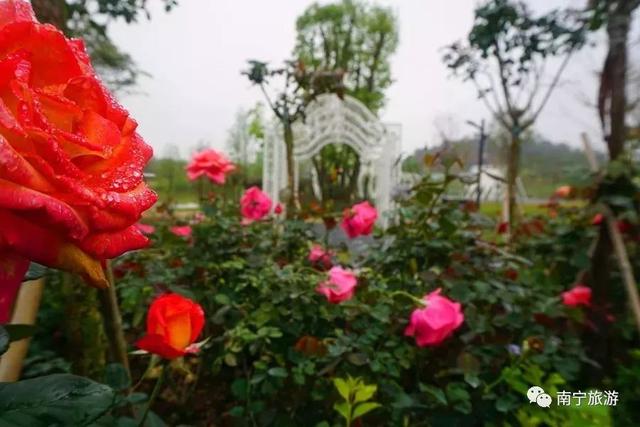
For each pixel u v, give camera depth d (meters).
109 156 0.35
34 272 0.45
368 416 1.29
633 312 1.90
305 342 1.25
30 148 0.30
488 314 1.68
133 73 2.13
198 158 2.64
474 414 1.29
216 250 1.88
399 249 1.80
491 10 2.62
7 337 0.42
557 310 1.60
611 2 2.09
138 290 1.52
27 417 0.39
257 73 2.48
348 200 5.15
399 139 5.30
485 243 1.97
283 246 2.02
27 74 0.31
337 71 2.62
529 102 2.89
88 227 0.33
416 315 1.30
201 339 1.57
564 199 2.98
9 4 0.37
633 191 2.04
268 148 4.73
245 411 1.29
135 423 0.85
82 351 1.20
